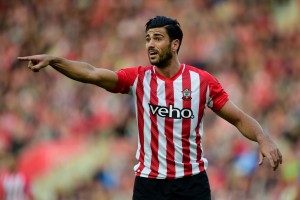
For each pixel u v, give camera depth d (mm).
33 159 47156
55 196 46000
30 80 59188
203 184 18078
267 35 60625
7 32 69375
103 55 62406
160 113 17906
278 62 56562
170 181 17891
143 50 61062
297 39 60312
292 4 63188
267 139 18031
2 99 58406
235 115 18234
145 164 18047
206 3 63750
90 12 68188
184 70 18203
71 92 55844
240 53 57812
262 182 39000
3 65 64438
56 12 69625
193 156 18047
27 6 70750
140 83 18062
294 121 48000
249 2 63750
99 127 51531
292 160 40031
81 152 47531
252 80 53656
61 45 66125
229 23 61406
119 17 66000
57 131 52094
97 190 44188
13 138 52469
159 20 17906
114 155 46375
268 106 50750
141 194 18031
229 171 42031
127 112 51000
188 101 17969
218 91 18234
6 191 39750
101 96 53469
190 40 59406
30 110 56094
